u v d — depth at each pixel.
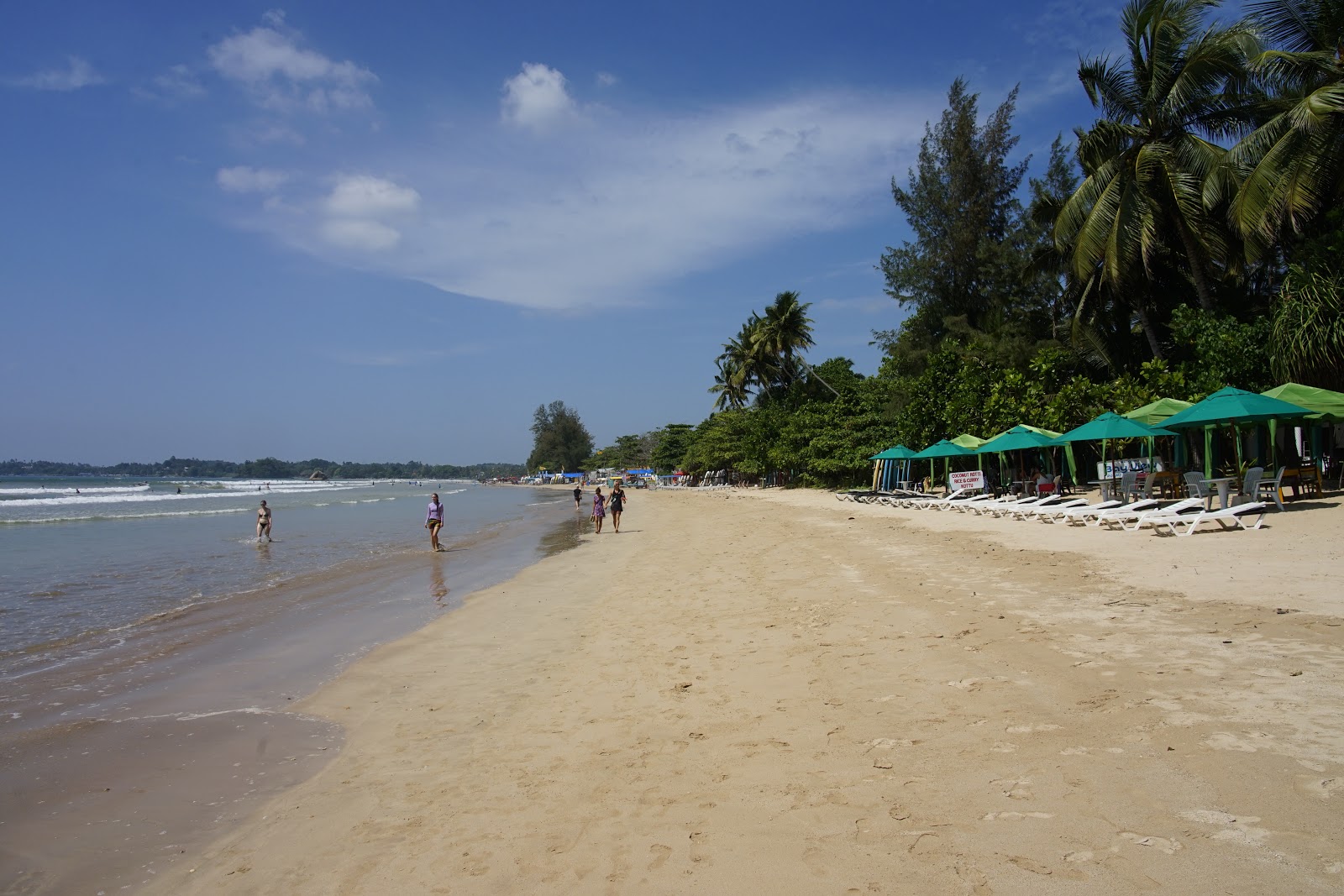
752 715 5.74
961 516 20.31
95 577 16.69
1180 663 5.58
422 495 87.62
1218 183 21.42
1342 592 7.41
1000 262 36.03
